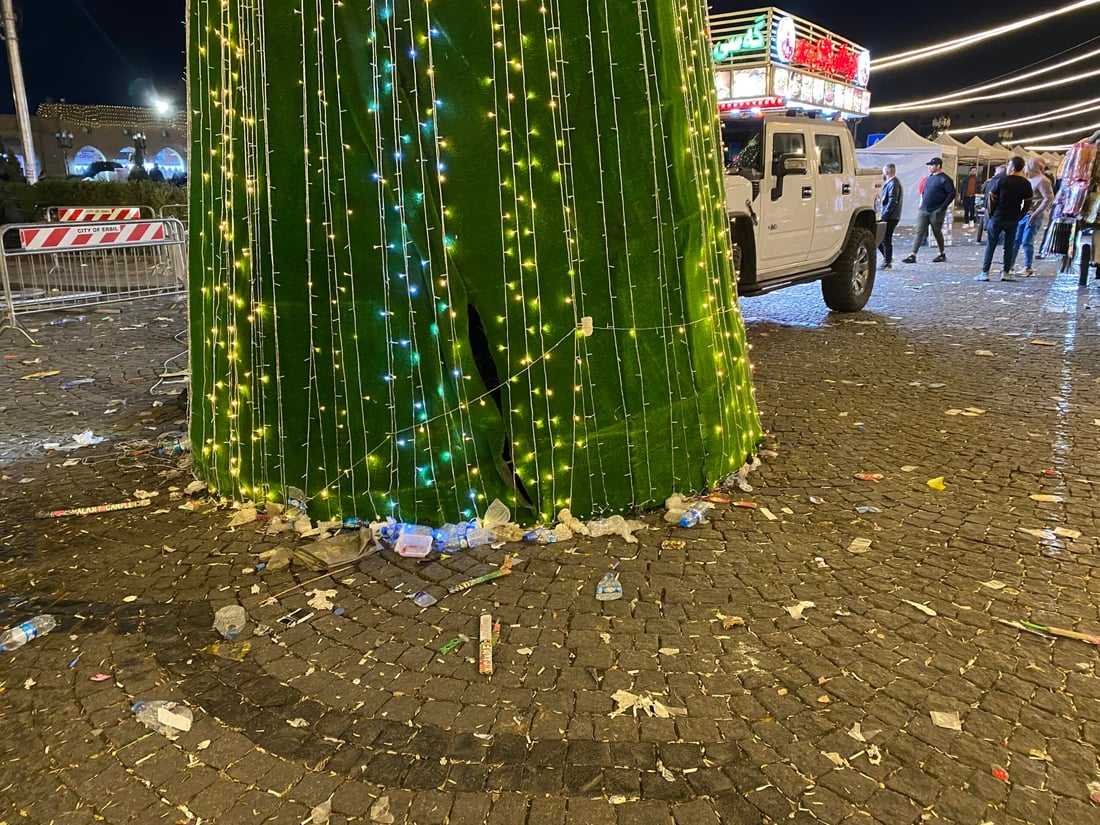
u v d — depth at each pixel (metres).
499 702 2.60
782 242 8.54
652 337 3.99
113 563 3.63
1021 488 4.26
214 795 2.21
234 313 4.03
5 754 2.40
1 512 4.24
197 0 4.03
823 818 2.08
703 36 4.41
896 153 25.08
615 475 3.96
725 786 2.20
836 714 2.48
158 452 5.19
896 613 3.05
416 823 2.11
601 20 3.61
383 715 2.54
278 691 2.68
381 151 3.52
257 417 4.06
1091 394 6.00
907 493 4.25
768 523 3.91
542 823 2.10
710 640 2.91
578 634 2.97
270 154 3.69
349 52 3.48
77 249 9.50
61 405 6.41
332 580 3.44
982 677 2.64
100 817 2.14
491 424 3.76
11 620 3.15
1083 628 2.90
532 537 3.75
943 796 2.14
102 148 51.06
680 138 3.99
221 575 3.50
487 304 3.66
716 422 4.36
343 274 3.68
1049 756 2.28
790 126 8.62
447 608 3.19
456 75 3.46
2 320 10.07
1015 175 11.73
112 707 2.61
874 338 8.48
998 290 11.41
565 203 3.68
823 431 5.37
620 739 2.40
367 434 3.82
